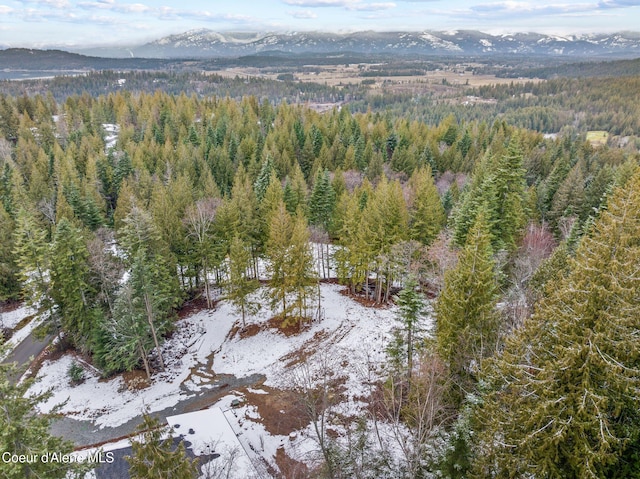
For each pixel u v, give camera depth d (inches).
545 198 2440.9
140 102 4985.2
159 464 610.2
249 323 1753.2
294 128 3868.1
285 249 1630.2
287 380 1385.3
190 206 1926.7
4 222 1991.9
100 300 1514.5
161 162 3216.0
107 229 2164.1
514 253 1528.1
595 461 510.9
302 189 2506.2
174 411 1301.7
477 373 783.7
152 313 1445.6
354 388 1290.6
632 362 529.0
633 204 550.0
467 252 927.0
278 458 1086.4
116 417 1283.2
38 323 1796.3
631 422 529.0
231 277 1640.0
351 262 1804.9
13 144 3838.6
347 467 887.7
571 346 545.0
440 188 2960.1
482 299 915.4
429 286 1724.9
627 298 524.4
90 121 4296.3
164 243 1681.8
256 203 2087.8
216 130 3863.2
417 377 922.7
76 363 1526.8
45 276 1572.3
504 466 589.6
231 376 1457.9
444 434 775.1
